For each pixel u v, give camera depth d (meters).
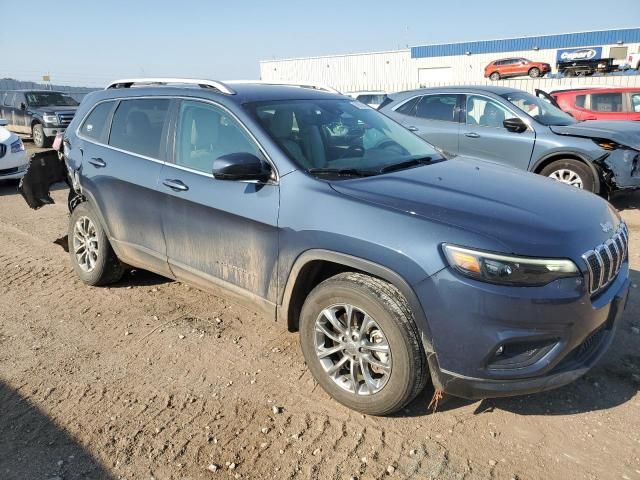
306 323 3.19
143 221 4.13
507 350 2.63
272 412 3.11
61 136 5.29
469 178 3.36
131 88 4.53
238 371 3.53
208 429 2.97
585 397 3.16
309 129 3.63
